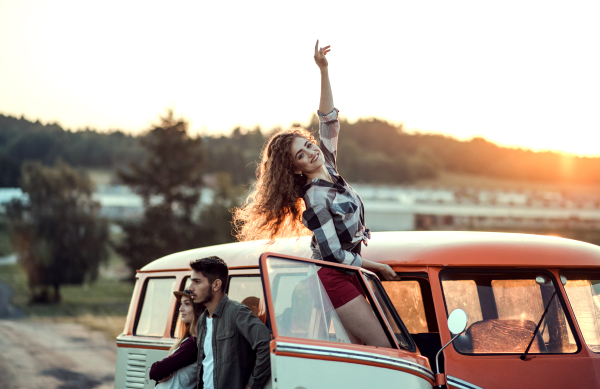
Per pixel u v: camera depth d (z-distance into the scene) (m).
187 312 4.14
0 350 17.92
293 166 3.73
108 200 72.06
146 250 42.22
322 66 4.06
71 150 195.75
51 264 44.81
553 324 3.99
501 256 4.07
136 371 5.43
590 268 4.22
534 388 3.73
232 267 4.68
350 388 3.02
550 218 80.19
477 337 3.87
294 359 2.85
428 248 4.13
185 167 44.75
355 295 3.39
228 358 3.49
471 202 78.31
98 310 39.03
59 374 13.73
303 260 3.25
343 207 3.56
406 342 3.69
